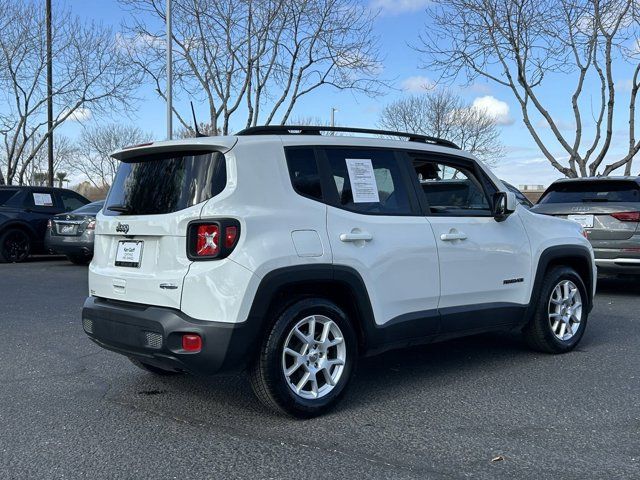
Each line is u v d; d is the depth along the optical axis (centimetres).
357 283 430
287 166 419
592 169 1639
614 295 975
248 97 1820
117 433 393
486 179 550
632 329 711
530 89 1642
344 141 457
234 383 500
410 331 466
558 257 587
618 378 514
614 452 363
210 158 401
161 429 399
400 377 520
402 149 492
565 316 600
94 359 571
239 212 386
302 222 411
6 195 1382
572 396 467
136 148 438
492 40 1641
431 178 512
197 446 372
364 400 458
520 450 365
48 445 373
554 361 570
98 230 463
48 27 2169
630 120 1561
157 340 393
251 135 421
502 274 534
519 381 506
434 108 3500
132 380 507
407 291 463
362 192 454
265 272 387
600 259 911
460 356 590
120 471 338
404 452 362
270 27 1778
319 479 328
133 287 416
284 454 360
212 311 380
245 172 397
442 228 492
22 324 724
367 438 384
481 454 360
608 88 1567
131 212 434
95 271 456
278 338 397
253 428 400
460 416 424
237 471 338
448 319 490
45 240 1298
